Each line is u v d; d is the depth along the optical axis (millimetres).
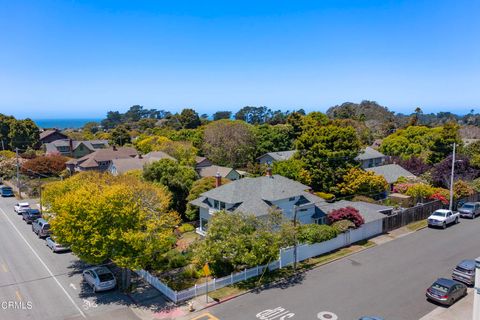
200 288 26484
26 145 108812
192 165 74125
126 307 24953
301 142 56656
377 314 23438
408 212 43531
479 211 48188
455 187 50469
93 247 25453
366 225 38750
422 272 29922
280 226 30562
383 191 54688
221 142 86562
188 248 34031
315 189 55031
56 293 27141
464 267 27500
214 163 85188
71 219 25547
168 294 26219
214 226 28094
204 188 45906
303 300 25438
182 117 150125
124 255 25500
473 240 37750
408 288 27062
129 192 28391
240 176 72312
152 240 25891
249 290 27109
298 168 54312
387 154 85688
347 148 53812
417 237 39094
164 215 29375
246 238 28156
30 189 67438
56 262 33469
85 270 29281
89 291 27484
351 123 118250
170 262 31375
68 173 78500
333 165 54031
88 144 108250
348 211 38031
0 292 27234
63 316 23719
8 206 58625
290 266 31406
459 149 67812
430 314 23328
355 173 52344
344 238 36500
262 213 35531
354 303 24906
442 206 48531
